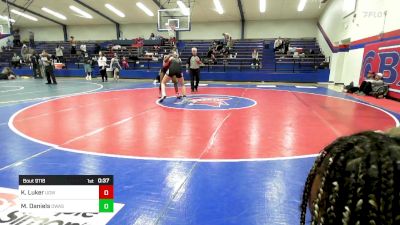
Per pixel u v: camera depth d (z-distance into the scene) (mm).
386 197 441
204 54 20812
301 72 17094
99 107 7465
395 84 9156
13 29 27672
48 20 25906
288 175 3146
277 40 20484
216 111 6922
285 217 2322
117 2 20406
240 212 2396
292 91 11828
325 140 4500
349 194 463
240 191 2768
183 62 19281
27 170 3240
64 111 6883
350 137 538
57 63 20203
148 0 19594
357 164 470
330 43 17203
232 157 3707
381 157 463
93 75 19781
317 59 17953
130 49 22078
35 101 8539
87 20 25828
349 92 11070
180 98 9242
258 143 4324
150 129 5129
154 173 3184
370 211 444
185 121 5785
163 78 8875
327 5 18406
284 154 3832
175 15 19031
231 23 24578
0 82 15719
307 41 22234
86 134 4781
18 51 24969
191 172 3217
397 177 446
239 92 11250
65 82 16031
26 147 4074
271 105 7910
